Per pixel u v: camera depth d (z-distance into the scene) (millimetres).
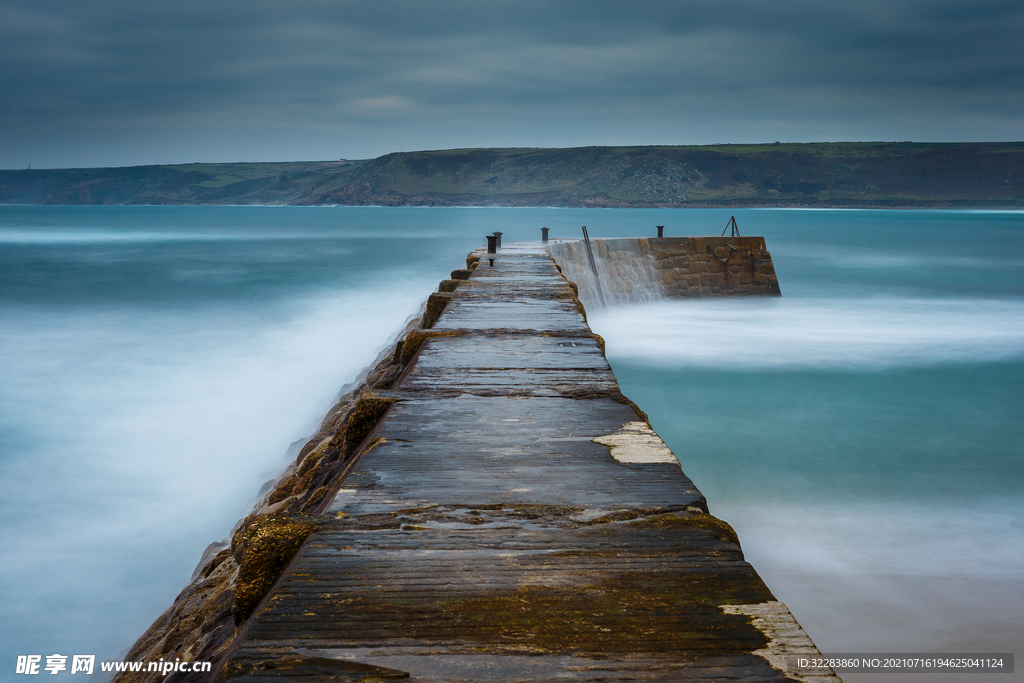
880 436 14031
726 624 2236
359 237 84062
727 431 14414
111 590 9734
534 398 5383
